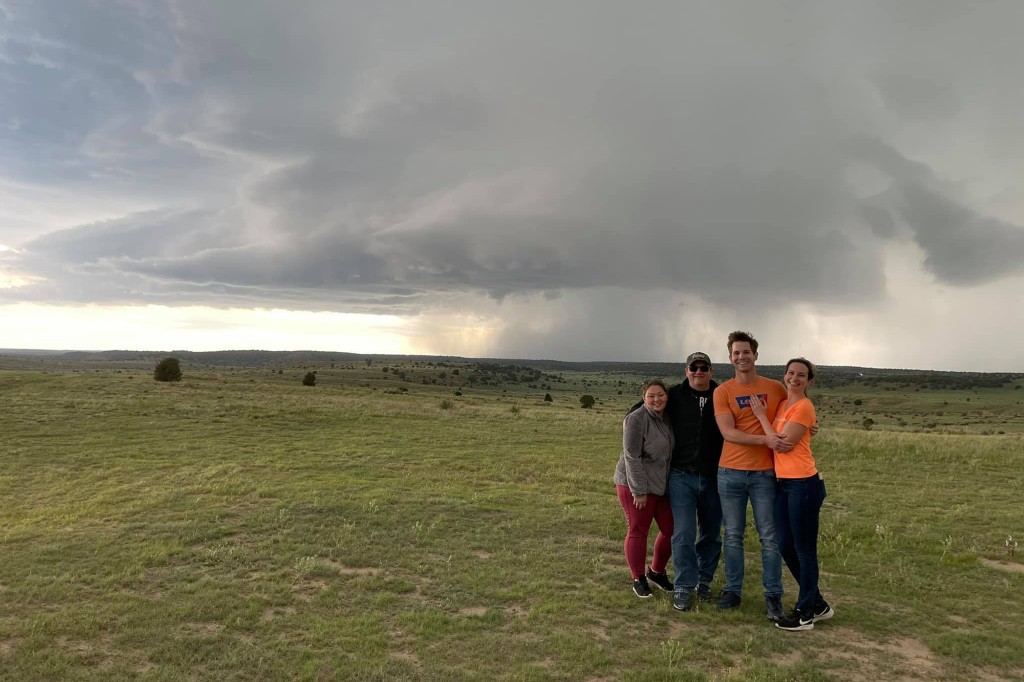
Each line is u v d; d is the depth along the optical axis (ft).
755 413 18.70
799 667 15.03
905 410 397.39
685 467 19.92
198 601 19.20
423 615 18.29
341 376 487.61
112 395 102.73
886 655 15.94
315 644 16.26
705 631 17.47
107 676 14.25
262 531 28.32
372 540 26.99
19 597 19.56
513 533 28.78
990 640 16.74
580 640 16.51
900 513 34.01
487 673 14.67
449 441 66.49
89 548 25.38
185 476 44.39
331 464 50.16
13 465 50.83
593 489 41.34
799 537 17.81
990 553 26.02
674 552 19.52
